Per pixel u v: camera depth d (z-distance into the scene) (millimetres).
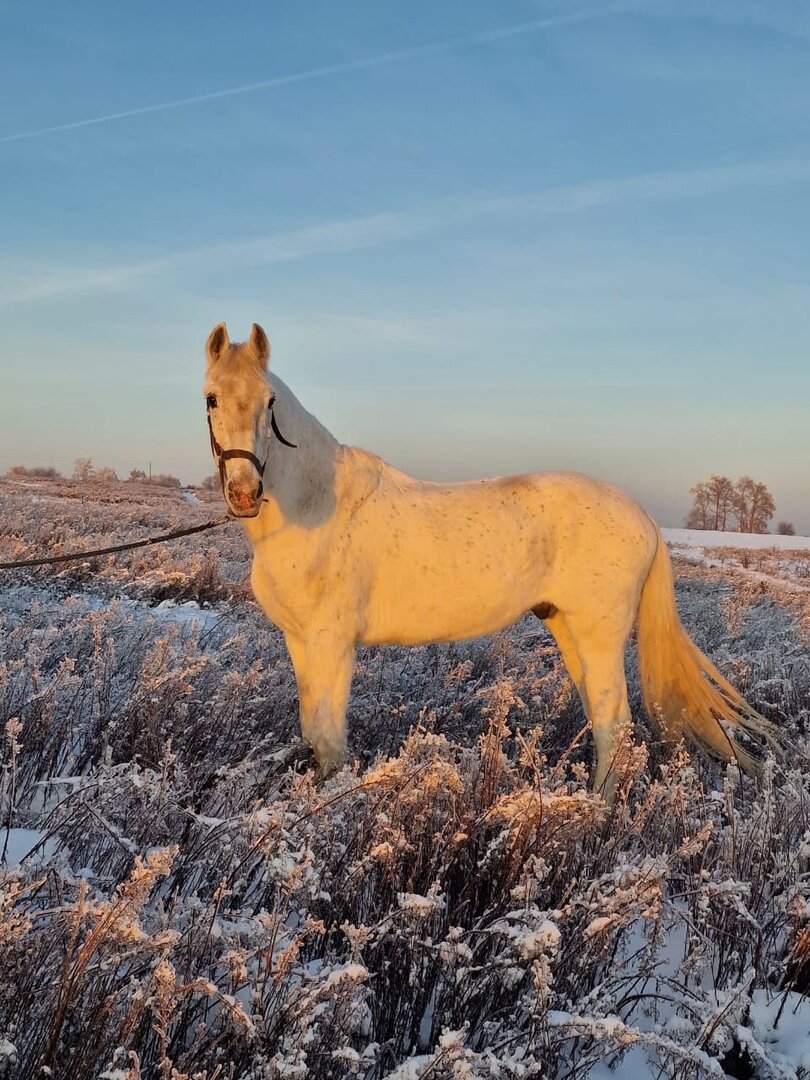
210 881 3088
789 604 12586
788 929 3482
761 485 92938
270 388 4168
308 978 2295
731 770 4082
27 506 17203
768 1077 2654
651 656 5398
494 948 2900
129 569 9883
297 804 3199
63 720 4598
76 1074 2070
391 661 6582
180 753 4344
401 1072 2031
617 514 5258
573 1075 2584
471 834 3273
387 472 4930
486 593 4926
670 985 2869
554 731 5672
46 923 2551
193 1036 2414
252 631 7117
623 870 2844
